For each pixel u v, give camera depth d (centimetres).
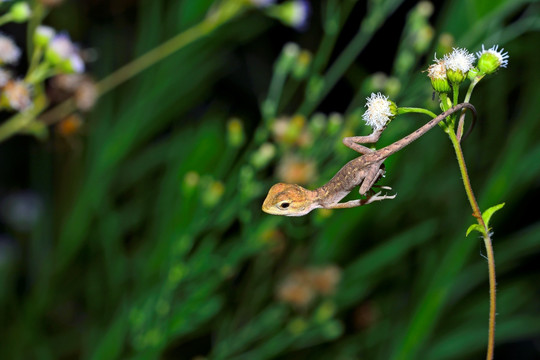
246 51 97
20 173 97
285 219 60
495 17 59
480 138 78
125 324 66
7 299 77
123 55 89
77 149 77
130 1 85
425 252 74
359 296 75
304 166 59
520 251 73
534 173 65
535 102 63
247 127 91
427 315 61
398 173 73
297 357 75
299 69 62
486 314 74
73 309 84
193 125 81
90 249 79
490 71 46
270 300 73
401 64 61
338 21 65
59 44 54
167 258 66
